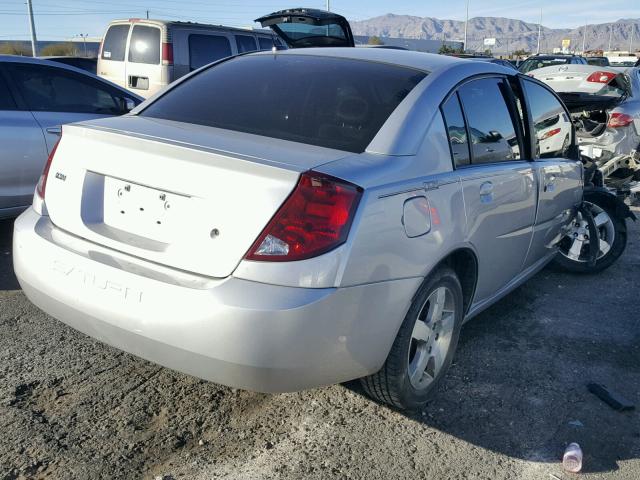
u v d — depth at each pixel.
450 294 3.23
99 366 3.48
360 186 2.54
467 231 3.22
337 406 3.24
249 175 2.49
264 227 2.42
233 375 2.45
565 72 7.30
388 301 2.68
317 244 2.42
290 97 3.26
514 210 3.78
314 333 2.43
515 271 4.17
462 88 3.44
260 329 2.36
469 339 4.13
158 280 2.52
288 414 3.15
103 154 2.87
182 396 3.24
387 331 2.74
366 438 3.00
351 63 3.52
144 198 2.73
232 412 3.14
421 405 3.21
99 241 2.79
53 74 5.77
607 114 7.11
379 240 2.59
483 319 4.47
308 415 3.15
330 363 2.55
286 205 2.42
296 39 9.75
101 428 2.93
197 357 2.45
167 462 2.74
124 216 2.79
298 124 3.06
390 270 2.66
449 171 3.13
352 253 2.48
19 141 5.34
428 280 2.97
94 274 2.66
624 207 5.32
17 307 4.21
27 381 3.28
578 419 3.27
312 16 9.27
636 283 5.39
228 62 3.87
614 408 3.37
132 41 10.76
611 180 6.32
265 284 2.40
